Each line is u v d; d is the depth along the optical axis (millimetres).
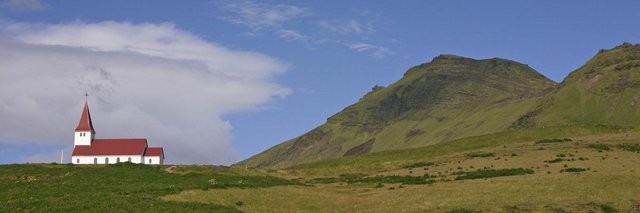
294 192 68438
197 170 89812
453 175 80125
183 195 63344
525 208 55812
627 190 61188
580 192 61031
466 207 56906
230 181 78812
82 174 85375
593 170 74312
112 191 68188
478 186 67375
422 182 75875
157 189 67562
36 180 81562
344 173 95000
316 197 65875
